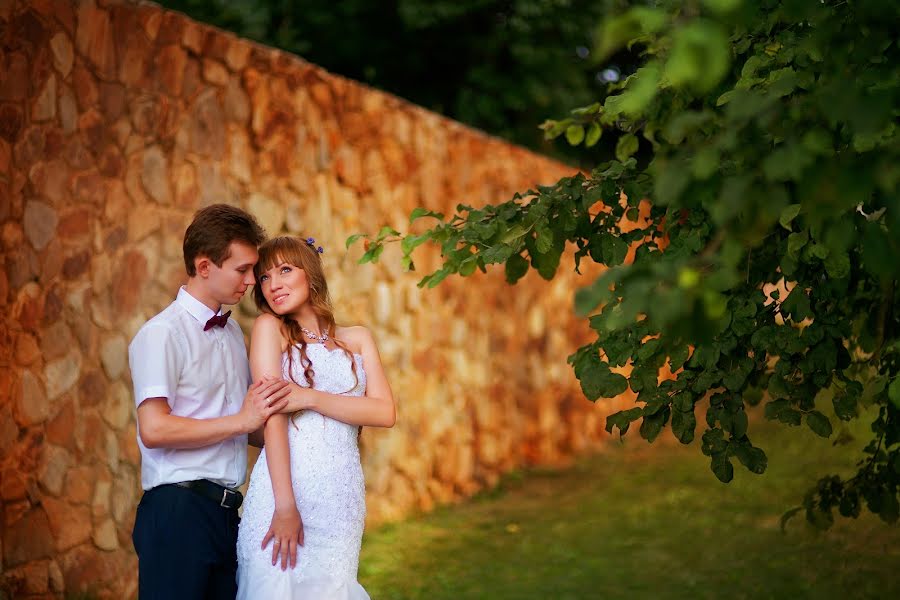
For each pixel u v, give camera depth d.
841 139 2.34
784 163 1.72
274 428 3.18
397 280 7.82
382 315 7.64
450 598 5.82
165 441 3.08
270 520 3.18
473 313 8.85
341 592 3.22
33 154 5.16
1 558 4.96
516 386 9.46
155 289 5.75
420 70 14.38
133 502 5.63
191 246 3.28
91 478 5.42
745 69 3.02
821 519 4.55
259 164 6.44
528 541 7.09
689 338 1.68
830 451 8.98
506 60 14.38
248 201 6.34
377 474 7.56
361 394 3.40
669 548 6.79
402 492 7.81
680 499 8.09
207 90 6.07
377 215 7.57
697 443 10.29
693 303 1.65
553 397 10.00
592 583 6.09
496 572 6.34
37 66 5.18
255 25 12.71
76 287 5.36
